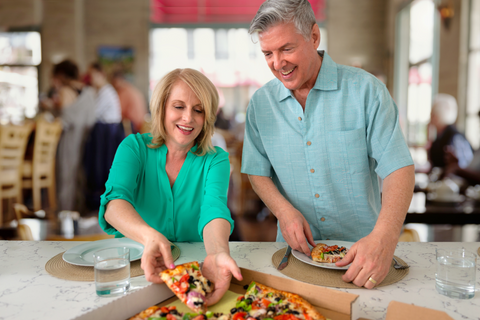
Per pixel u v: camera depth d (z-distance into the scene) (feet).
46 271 3.07
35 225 13.88
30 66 22.17
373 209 4.13
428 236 11.23
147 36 23.26
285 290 2.59
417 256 3.41
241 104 25.75
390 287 2.79
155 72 24.94
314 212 4.21
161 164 4.01
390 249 2.86
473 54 16.30
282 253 3.51
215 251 2.98
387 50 23.62
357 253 2.82
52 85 22.08
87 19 22.95
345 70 3.95
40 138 14.84
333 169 4.03
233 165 15.37
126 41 23.16
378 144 3.71
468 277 2.60
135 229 3.06
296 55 3.41
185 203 4.05
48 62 22.29
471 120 16.52
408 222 7.70
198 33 25.09
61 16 22.33
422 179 14.64
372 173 4.16
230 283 2.91
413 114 21.45
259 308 2.42
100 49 23.03
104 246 3.54
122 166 3.73
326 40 24.14
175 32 24.93
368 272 2.73
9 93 21.97
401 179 3.42
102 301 2.56
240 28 25.11
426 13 19.60
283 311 2.33
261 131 4.20
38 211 14.90
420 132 20.48
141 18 23.16
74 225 14.12
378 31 23.84
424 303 2.55
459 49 16.61
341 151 3.94
